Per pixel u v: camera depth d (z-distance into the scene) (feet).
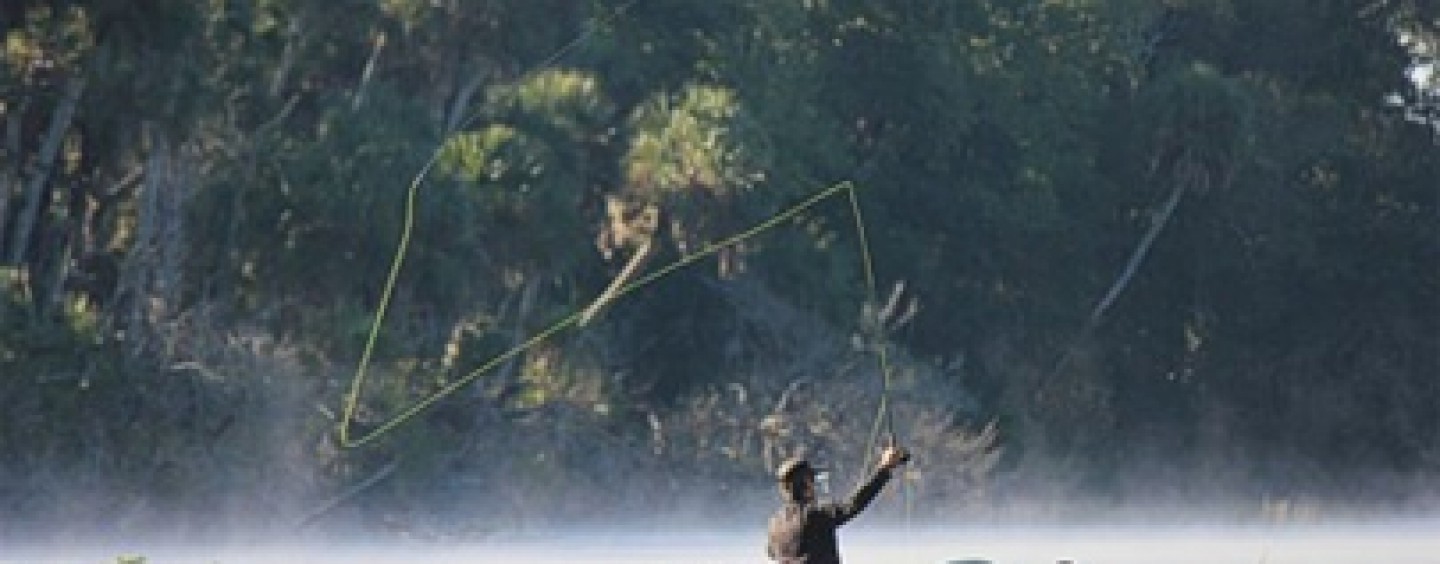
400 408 552.82
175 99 540.93
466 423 583.17
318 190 577.84
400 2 645.51
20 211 547.49
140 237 551.59
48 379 512.63
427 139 634.43
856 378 645.51
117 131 545.03
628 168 652.07
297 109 636.48
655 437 623.36
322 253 579.89
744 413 635.66
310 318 568.82
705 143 639.35
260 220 579.07
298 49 630.74
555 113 645.51
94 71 531.50
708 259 654.53
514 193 604.08
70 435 515.91
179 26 536.01
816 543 186.39
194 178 572.51
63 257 556.92
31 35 529.45
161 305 545.44
